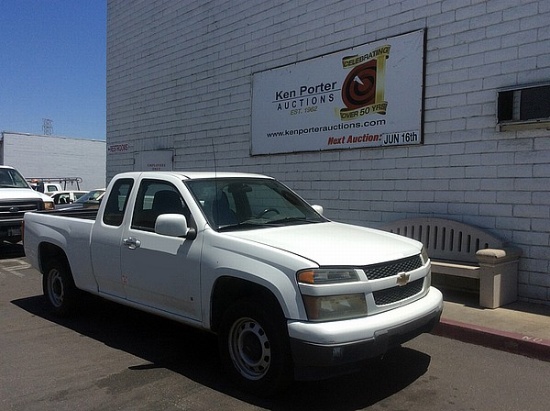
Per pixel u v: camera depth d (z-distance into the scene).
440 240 7.38
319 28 9.32
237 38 11.05
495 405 4.02
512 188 6.80
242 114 11.03
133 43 14.42
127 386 4.38
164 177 5.26
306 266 3.81
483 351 5.28
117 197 5.75
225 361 4.37
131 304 5.40
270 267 3.99
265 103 10.42
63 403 4.04
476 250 6.99
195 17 12.20
